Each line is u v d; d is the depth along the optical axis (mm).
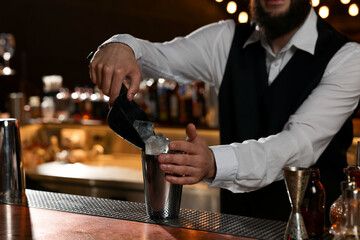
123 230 1150
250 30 1765
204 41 1846
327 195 1647
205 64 1854
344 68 1545
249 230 1159
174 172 1161
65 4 4824
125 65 1316
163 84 3680
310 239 1096
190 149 1164
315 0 2354
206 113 3521
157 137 1220
